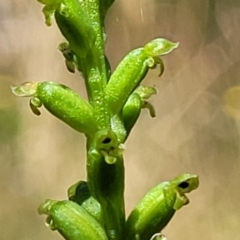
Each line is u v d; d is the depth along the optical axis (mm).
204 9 157
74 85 161
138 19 156
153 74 158
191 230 153
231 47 157
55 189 157
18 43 158
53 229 68
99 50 69
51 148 158
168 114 159
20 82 158
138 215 69
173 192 70
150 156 158
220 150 156
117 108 69
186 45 158
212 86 157
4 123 156
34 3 158
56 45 159
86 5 69
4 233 154
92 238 67
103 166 67
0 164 155
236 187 155
